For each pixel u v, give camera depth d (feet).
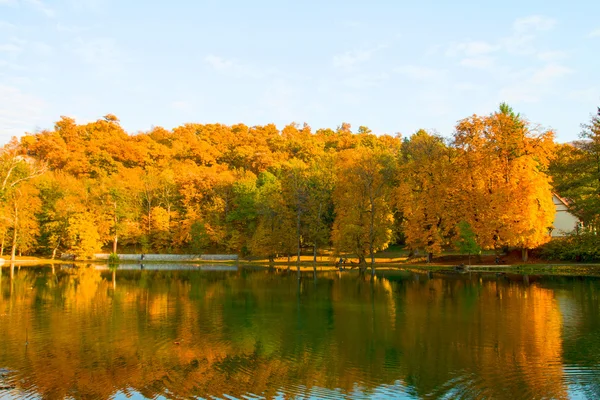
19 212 254.27
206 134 524.52
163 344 73.82
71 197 286.46
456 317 93.15
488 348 70.54
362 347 71.92
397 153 315.78
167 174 328.90
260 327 85.71
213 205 301.22
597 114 183.93
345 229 207.31
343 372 60.39
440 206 195.11
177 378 58.39
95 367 62.69
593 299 111.86
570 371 59.88
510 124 187.32
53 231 271.28
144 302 113.91
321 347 72.13
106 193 289.74
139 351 69.97
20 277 174.09
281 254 268.62
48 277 174.19
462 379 57.31
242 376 58.95
